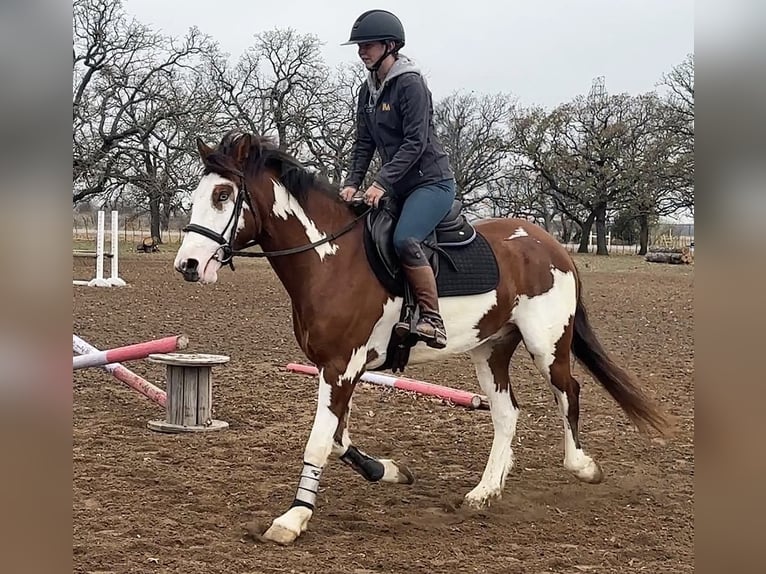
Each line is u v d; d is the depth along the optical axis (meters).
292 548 4.44
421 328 4.79
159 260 31.67
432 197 4.97
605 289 23.03
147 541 4.38
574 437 5.74
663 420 5.84
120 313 15.04
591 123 51.97
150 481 5.55
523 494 5.59
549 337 5.59
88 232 46.47
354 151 5.34
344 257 4.80
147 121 33.03
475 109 53.78
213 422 7.29
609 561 4.35
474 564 4.25
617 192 49.97
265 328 13.80
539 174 52.84
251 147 4.68
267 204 4.67
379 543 4.57
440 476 6.03
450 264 5.16
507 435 5.55
